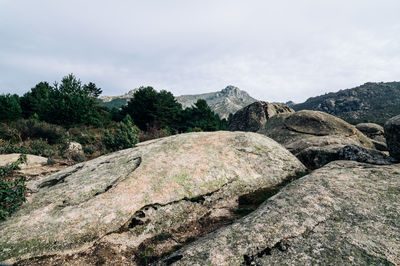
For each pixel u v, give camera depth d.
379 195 3.54
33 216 4.34
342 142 9.74
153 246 4.01
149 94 36.09
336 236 2.72
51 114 24.44
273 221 3.19
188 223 4.78
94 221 4.23
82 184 5.54
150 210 4.70
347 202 3.42
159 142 7.98
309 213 3.25
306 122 13.34
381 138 17.41
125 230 4.28
